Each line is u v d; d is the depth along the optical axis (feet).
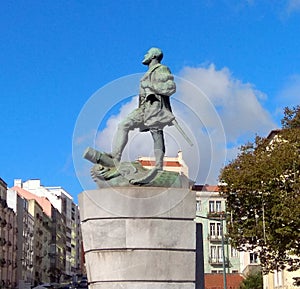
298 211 85.25
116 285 33.06
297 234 87.40
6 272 233.96
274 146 96.07
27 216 276.82
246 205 96.07
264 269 104.73
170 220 33.81
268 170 91.56
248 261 190.08
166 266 33.37
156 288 33.09
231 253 197.98
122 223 33.53
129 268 33.17
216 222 194.80
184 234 33.78
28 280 276.00
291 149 92.38
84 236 34.37
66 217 399.24
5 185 235.61
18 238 261.03
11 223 244.63
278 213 90.22
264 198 92.48
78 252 454.40
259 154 95.50
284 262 96.58
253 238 97.14
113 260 33.32
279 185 92.27
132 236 33.42
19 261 259.19
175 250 33.60
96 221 33.71
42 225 316.60
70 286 239.71
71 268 413.59
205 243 192.95
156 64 35.22
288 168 91.71
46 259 329.52
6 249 234.79
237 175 94.27
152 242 33.42
